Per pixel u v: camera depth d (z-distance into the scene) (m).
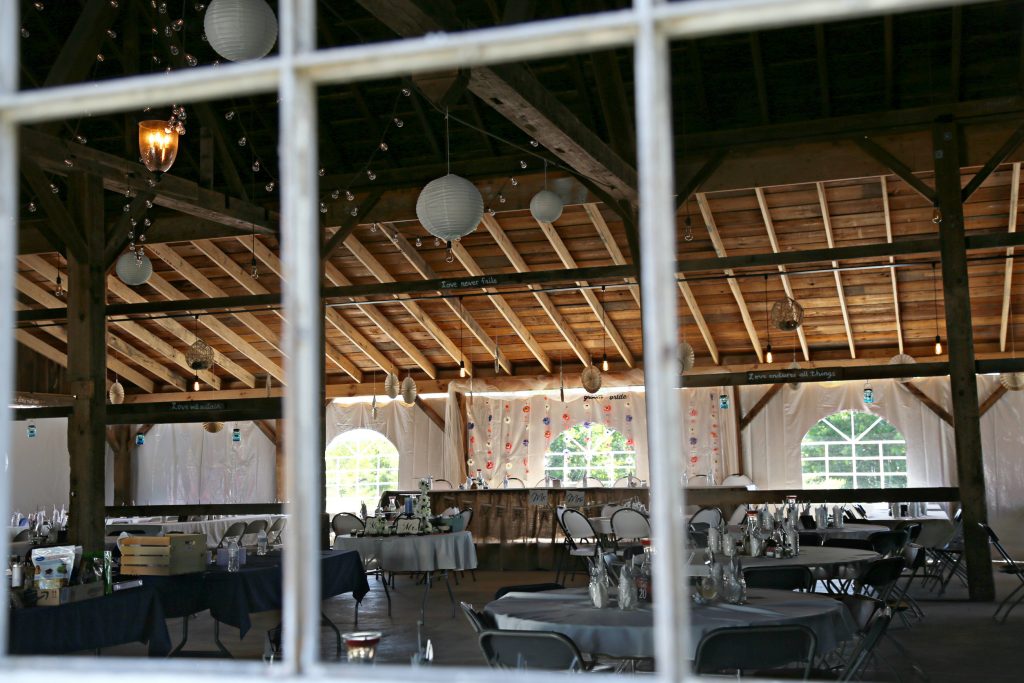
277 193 10.73
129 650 7.32
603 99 8.50
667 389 1.26
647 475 14.93
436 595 10.06
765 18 1.28
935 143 9.05
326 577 6.94
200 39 9.24
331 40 9.49
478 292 13.20
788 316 10.24
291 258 1.40
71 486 8.25
